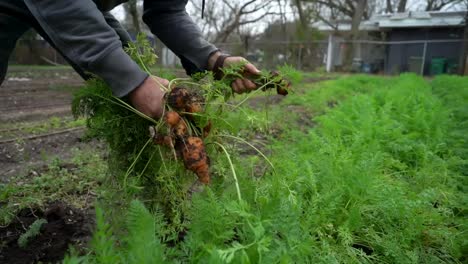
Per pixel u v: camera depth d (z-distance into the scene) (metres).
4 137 4.91
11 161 4.02
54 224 2.43
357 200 2.36
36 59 21.91
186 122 1.68
